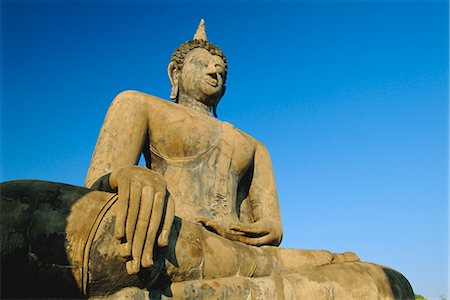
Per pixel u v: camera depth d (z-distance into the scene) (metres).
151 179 4.68
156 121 6.86
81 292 4.35
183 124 6.90
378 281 6.34
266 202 7.57
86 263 4.29
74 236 4.30
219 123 7.40
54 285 4.27
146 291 4.76
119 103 6.72
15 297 4.25
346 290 6.11
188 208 6.57
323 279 6.07
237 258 5.64
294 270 6.20
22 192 4.41
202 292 5.14
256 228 6.52
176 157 6.89
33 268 4.20
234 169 7.21
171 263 4.95
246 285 5.55
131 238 4.46
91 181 6.12
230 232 6.42
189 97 7.81
